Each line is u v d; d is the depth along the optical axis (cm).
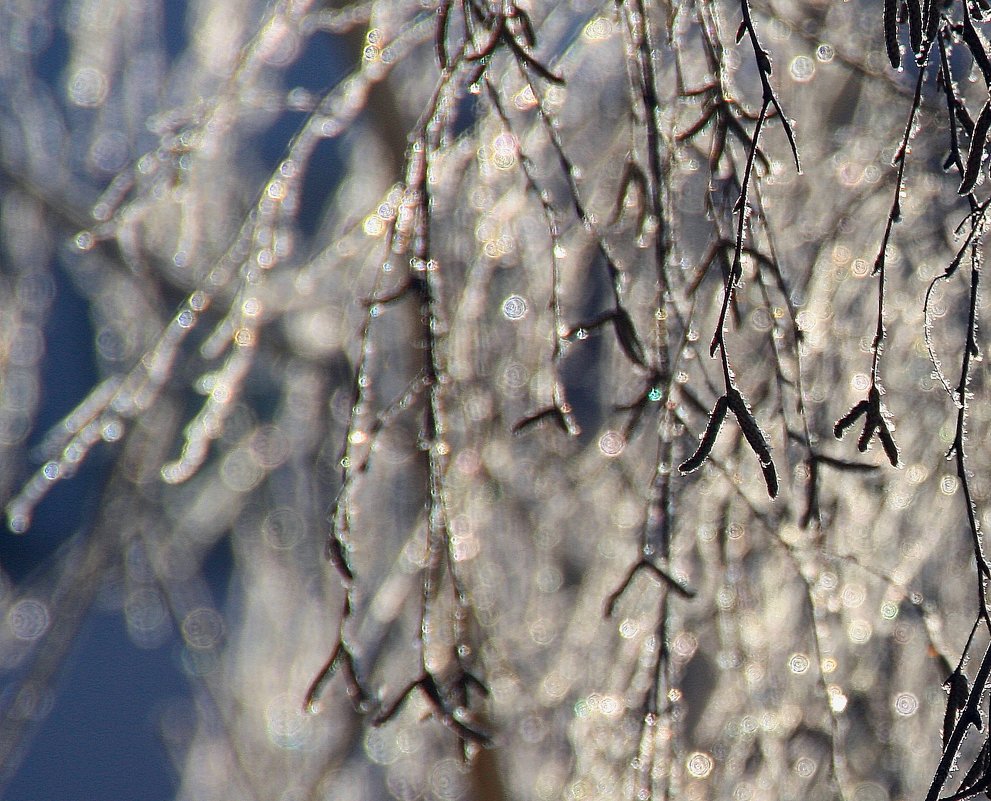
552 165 286
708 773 282
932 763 284
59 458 290
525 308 288
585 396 319
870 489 284
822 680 272
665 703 268
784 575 285
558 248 260
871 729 284
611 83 289
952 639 284
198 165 309
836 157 295
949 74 251
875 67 287
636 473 305
